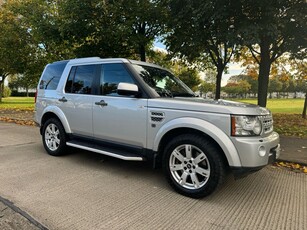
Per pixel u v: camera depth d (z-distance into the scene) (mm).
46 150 5609
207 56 14523
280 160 5512
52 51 16234
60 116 5203
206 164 3469
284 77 19703
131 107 4078
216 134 3314
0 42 17156
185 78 26594
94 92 4656
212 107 3416
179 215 3066
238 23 6934
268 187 4086
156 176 4379
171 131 3736
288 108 26250
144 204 3324
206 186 3426
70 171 4512
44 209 3100
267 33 6641
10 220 2838
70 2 9961
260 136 3410
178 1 7926
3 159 5133
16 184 3842
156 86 4277
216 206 3338
